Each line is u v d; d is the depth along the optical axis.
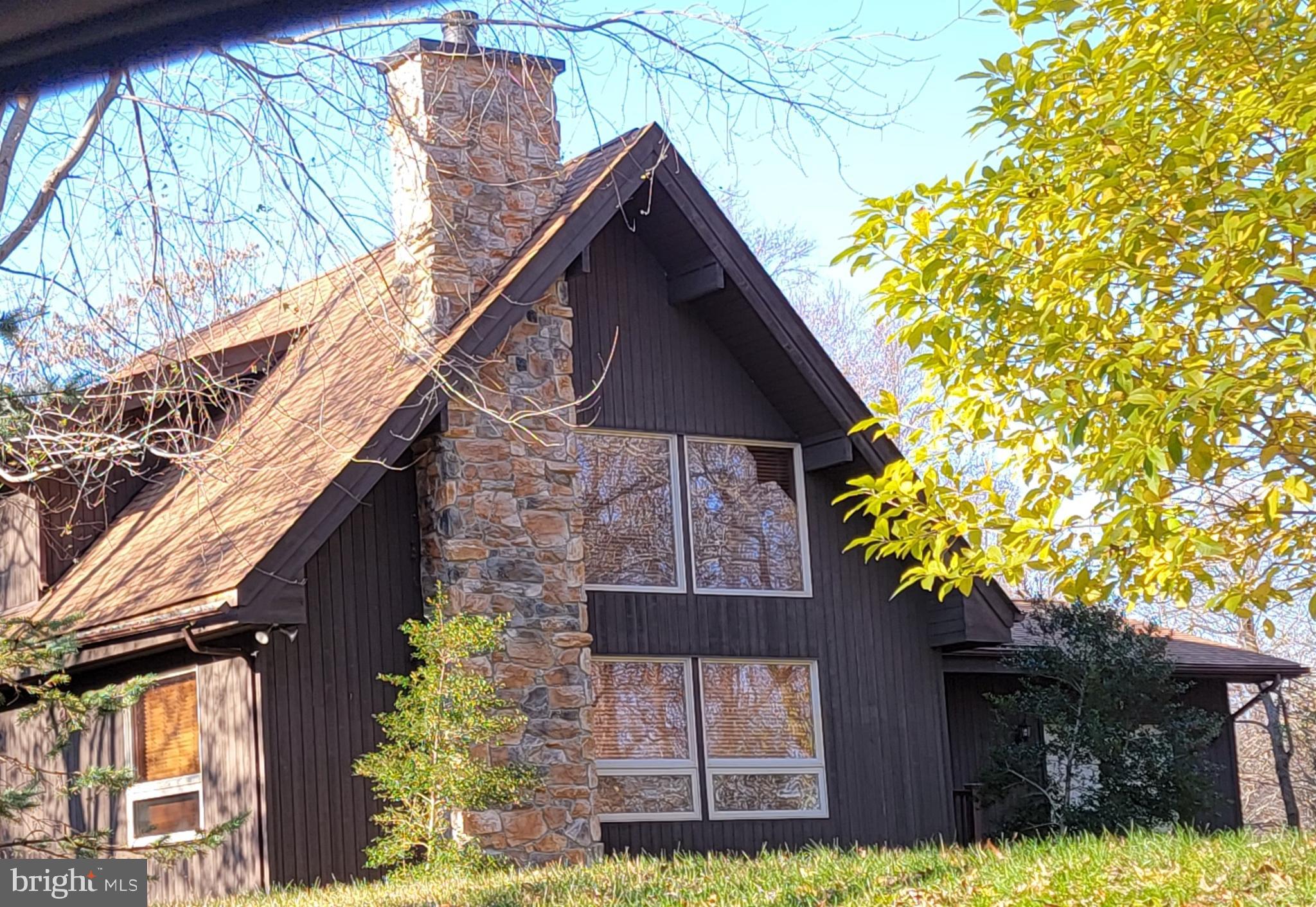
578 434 16.83
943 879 9.95
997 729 20.28
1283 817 38.06
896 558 18.75
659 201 17.08
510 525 15.48
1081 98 8.98
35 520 17.33
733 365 18.12
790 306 17.55
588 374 16.91
